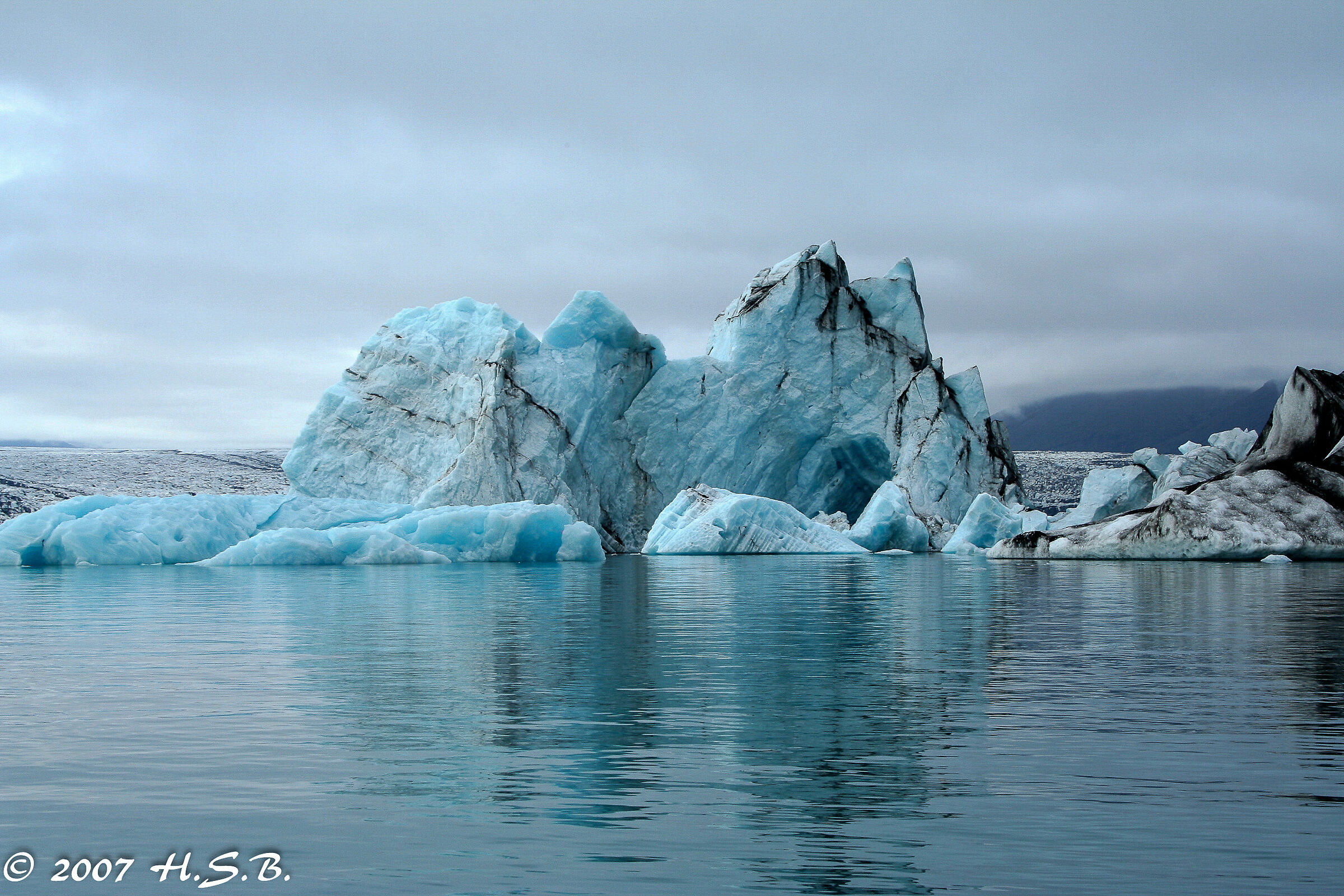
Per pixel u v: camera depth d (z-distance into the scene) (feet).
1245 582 72.18
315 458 151.02
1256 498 102.01
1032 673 31.76
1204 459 149.38
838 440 164.76
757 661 34.37
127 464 288.92
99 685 29.53
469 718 25.16
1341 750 21.93
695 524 131.13
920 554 134.00
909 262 175.63
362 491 148.77
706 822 17.53
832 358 165.07
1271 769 20.44
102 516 99.25
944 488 157.28
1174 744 22.44
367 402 152.97
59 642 39.01
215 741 22.80
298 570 92.32
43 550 97.14
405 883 15.03
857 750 22.07
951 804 18.40
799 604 56.13
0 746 22.38
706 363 160.45
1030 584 72.13
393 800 18.69
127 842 16.67
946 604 55.88
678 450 157.07
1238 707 26.32
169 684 29.63
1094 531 109.09
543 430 143.23
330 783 19.70
